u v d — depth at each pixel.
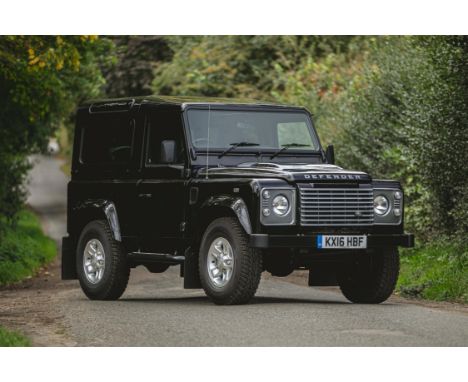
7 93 27.06
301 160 16.03
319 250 14.68
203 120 15.63
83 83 30.66
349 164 23.55
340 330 12.02
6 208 30.62
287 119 16.17
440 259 18.11
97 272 17.05
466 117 18.27
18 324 13.41
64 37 22.50
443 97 18.42
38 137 30.11
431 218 19.88
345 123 23.83
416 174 20.70
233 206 14.27
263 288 18.52
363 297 15.57
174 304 15.41
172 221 15.64
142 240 16.27
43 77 25.03
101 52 30.80
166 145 14.87
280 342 11.27
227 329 12.16
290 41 34.22
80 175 17.72
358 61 29.73
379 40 28.02
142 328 12.52
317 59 33.38
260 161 15.73
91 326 12.94
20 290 20.70
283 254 14.85
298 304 14.73
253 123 15.89
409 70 21.28
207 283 14.70
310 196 14.34
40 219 46.12
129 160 16.59
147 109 16.33
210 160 15.43
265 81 34.19
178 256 15.48
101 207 16.94
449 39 18.23
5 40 22.47
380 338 11.45
